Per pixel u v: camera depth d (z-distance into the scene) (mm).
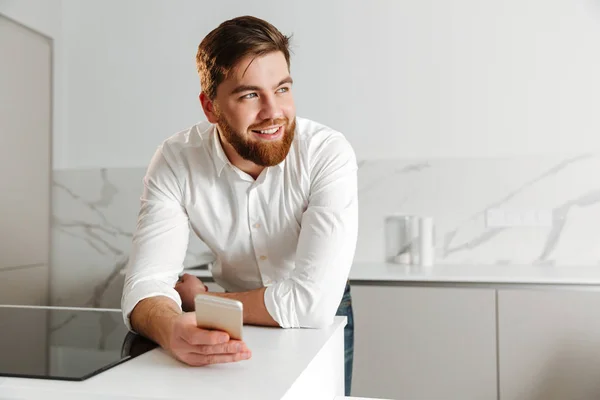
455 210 3006
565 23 2916
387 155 3090
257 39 1188
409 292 2520
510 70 2971
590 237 2893
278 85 1211
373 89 3094
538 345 2424
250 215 1408
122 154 3352
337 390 1244
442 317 2496
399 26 3062
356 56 3105
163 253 1324
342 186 1328
